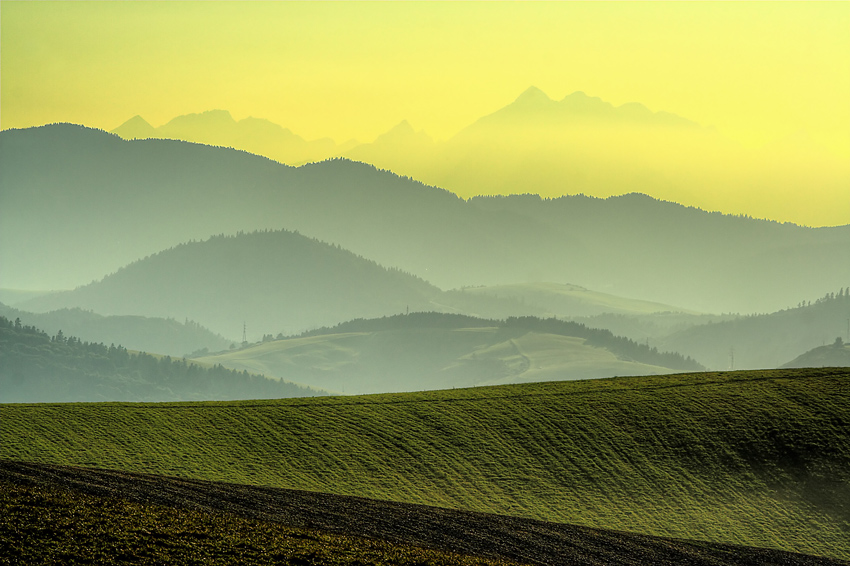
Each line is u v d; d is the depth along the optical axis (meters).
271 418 127.44
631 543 75.75
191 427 120.06
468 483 105.56
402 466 109.88
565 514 97.69
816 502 103.12
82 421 117.69
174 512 64.50
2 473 72.38
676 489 106.56
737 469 112.12
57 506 60.91
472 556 63.53
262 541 59.62
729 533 94.88
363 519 72.31
